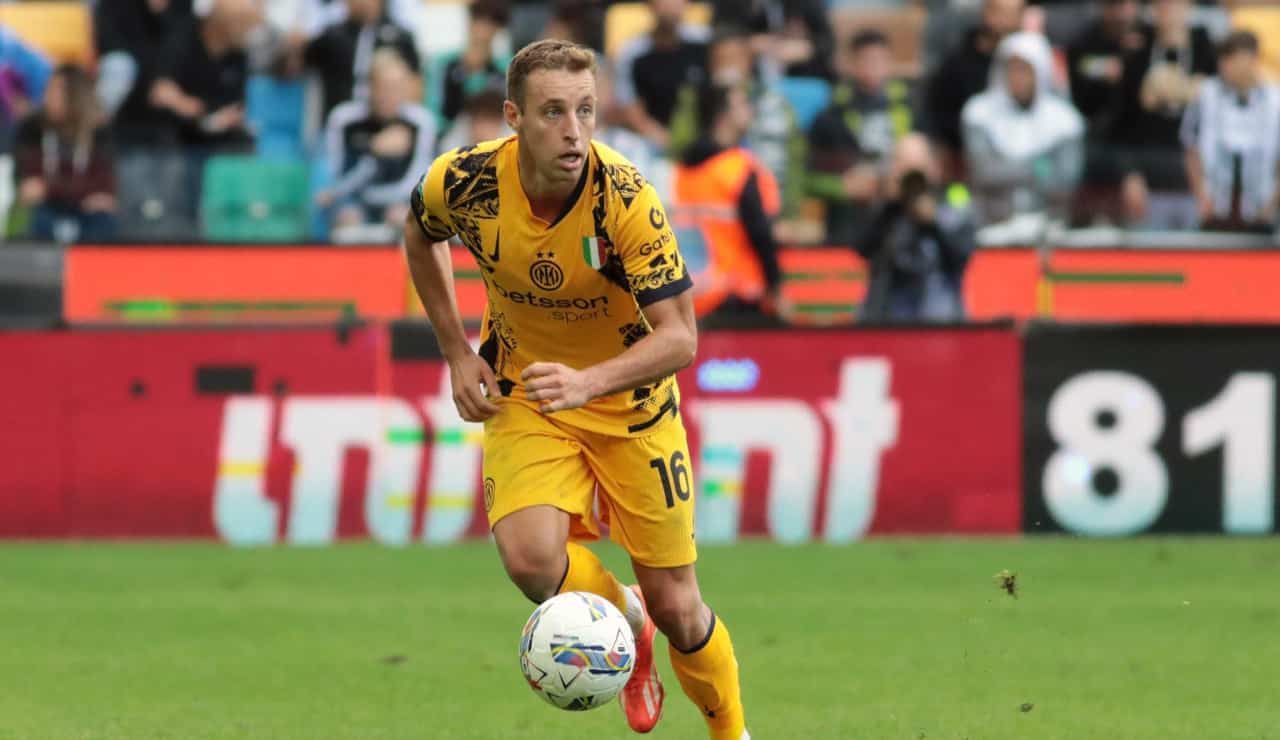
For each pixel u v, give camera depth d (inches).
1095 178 1738.4
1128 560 1376.7
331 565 1374.3
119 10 1801.2
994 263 1594.5
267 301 1584.6
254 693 898.7
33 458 1504.7
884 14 1946.4
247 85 1791.3
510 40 1948.8
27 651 1026.1
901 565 1350.9
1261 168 1758.1
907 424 1502.2
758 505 1502.2
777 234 1679.4
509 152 650.2
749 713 837.2
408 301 1585.9
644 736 797.9
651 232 637.9
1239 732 797.2
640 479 678.5
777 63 1825.8
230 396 1503.4
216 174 1699.1
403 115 1710.1
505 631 1091.3
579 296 661.3
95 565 1373.0
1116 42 1770.4
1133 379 1501.0
